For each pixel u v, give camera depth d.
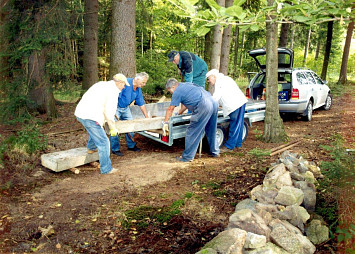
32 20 7.43
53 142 6.49
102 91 4.67
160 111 7.11
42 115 8.98
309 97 8.99
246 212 3.31
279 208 3.58
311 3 1.83
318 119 9.45
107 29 12.25
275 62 6.68
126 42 7.80
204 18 1.91
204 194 4.32
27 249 3.07
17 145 5.51
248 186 4.52
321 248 3.11
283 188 3.81
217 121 6.12
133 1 7.73
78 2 8.80
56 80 8.38
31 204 3.98
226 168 5.30
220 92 5.93
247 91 9.28
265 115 7.02
